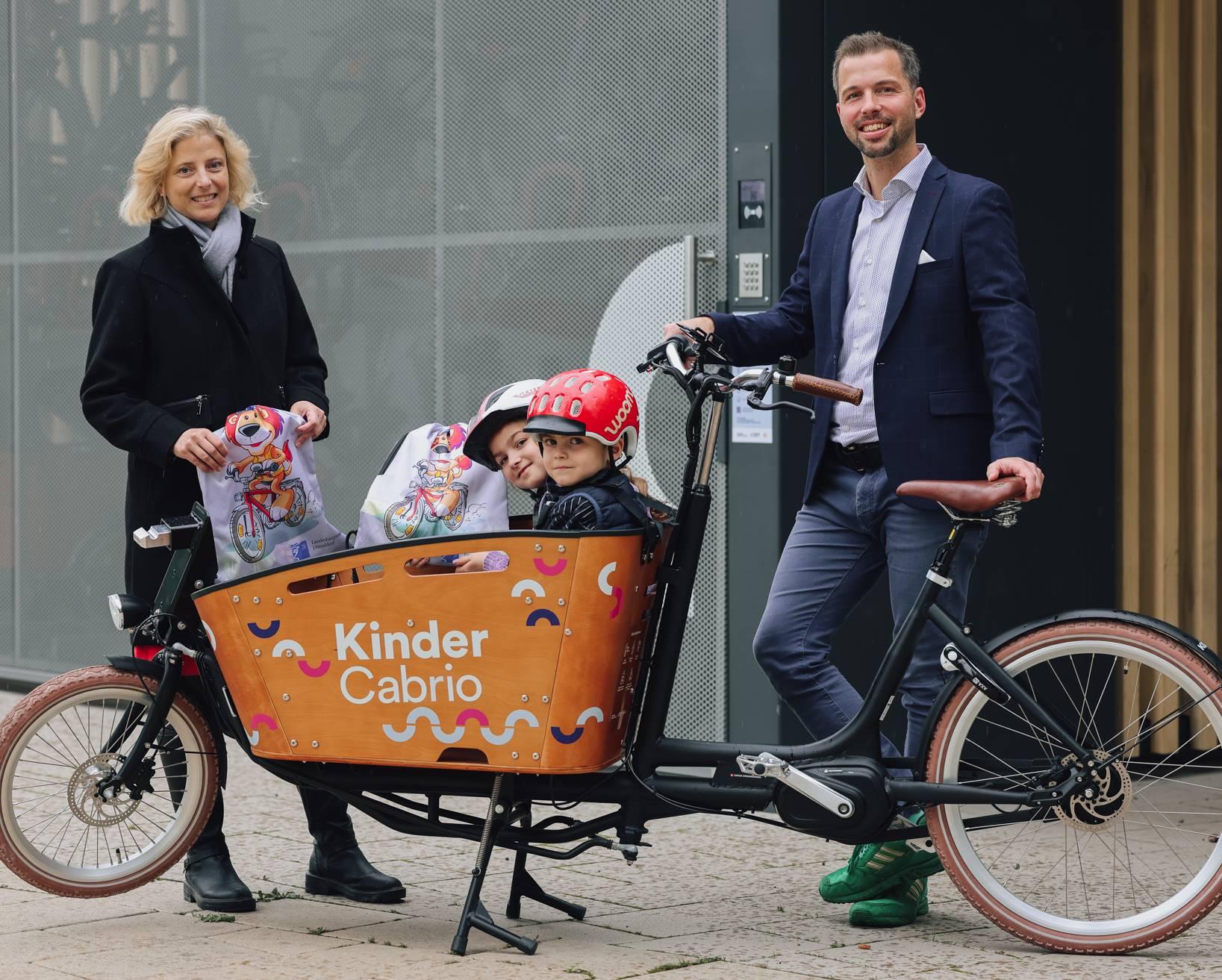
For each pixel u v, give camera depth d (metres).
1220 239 6.51
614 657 3.74
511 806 3.85
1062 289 6.10
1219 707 3.74
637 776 3.88
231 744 6.46
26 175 7.87
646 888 4.47
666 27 5.79
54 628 7.92
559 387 3.75
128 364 4.28
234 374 4.34
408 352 6.61
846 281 4.20
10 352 8.00
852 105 4.07
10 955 3.79
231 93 7.11
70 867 4.08
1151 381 6.40
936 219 4.04
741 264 5.56
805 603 4.24
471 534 3.73
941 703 3.86
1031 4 5.96
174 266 4.30
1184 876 4.40
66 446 7.82
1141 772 4.77
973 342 4.05
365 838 5.09
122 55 7.49
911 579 4.07
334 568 3.83
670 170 5.82
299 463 4.09
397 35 6.57
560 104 6.11
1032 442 3.87
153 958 3.76
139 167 4.29
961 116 5.74
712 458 3.91
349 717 3.86
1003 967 3.67
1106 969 3.65
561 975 3.61
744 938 3.94
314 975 3.62
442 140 6.46
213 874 4.23
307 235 6.89
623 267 5.97
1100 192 6.25
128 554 4.40
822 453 4.24
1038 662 3.89
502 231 6.30
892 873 4.09
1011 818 3.84
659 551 3.90
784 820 3.86
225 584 3.90
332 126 6.79
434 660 3.78
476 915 3.80
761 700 5.57
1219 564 6.60
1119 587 6.39
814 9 5.51
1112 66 6.27
